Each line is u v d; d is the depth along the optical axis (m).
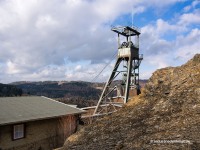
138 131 12.19
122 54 37.69
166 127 11.78
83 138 13.73
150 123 12.94
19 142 18.66
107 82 38.75
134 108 15.83
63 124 22.58
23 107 22.17
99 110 37.00
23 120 18.48
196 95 14.16
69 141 14.53
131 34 38.06
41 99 26.92
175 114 13.05
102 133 13.52
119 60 38.53
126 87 35.66
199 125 10.88
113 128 13.77
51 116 21.00
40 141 20.42
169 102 14.58
